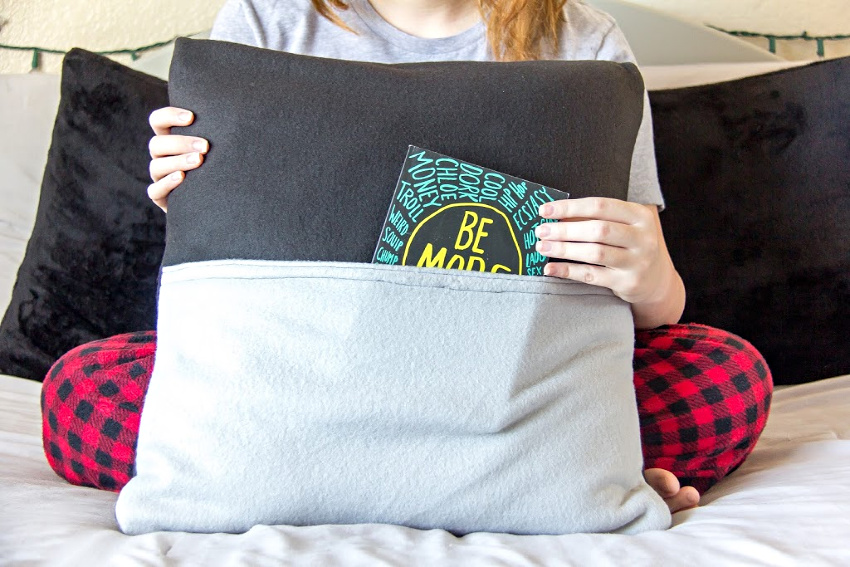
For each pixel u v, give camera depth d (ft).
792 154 4.14
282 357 2.19
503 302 2.28
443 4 3.76
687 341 2.96
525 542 2.11
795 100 4.20
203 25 5.77
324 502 2.15
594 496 2.24
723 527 2.22
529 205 2.38
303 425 2.14
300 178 2.34
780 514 2.27
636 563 1.92
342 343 2.18
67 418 2.67
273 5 3.89
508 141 2.43
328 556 1.89
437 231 2.32
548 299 2.33
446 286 2.25
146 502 2.18
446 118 2.41
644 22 5.52
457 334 2.23
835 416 3.59
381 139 2.37
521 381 2.23
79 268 4.03
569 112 2.47
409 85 2.45
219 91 2.44
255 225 2.34
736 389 2.80
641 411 2.77
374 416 2.14
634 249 2.48
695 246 4.10
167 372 2.31
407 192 2.32
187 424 2.20
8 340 4.01
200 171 2.43
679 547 2.06
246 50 2.50
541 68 2.55
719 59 5.60
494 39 3.65
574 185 2.46
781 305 4.06
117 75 4.23
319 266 2.25
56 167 4.14
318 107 2.39
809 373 4.09
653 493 2.40
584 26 3.88
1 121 4.77
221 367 2.21
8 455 3.03
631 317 2.64
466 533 2.25
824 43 5.86
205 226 2.39
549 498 2.20
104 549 1.98
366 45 3.79
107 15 5.69
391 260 2.29
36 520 2.23
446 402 2.16
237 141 2.39
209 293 2.31
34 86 4.90
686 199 4.14
